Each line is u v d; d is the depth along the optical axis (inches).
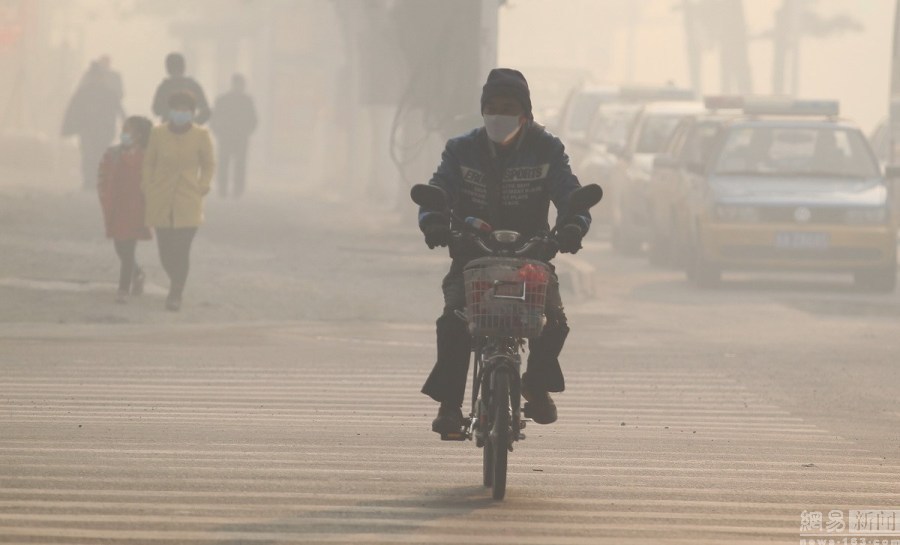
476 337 778.8
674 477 858.1
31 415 1061.8
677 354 1539.1
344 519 717.3
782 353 1563.7
